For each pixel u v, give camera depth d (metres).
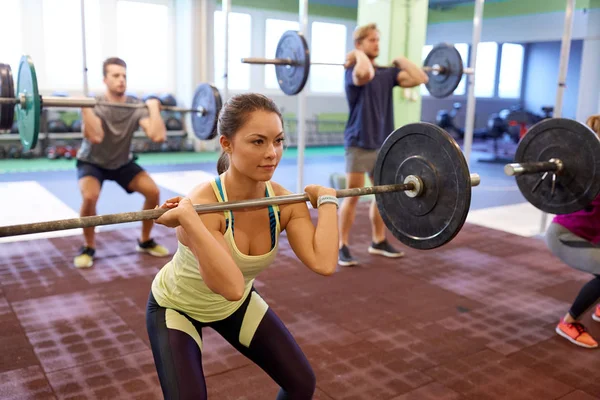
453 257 3.28
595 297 2.09
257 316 1.20
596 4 6.50
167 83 7.93
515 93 11.05
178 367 1.08
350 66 2.94
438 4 9.05
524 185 2.05
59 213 4.14
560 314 2.45
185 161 7.11
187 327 1.17
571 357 2.04
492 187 5.77
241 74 8.45
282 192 1.24
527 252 3.42
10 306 2.38
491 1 8.42
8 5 6.32
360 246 3.44
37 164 6.55
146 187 2.95
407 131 1.37
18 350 1.98
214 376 1.83
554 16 7.55
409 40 4.66
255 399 1.71
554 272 3.04
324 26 9.10
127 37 7.17
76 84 6.80
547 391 1.80
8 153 6.91
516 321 2.36
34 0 6.40
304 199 1.18
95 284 2.67
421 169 1.36
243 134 1.05
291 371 1.17
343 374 1.88
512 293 2.70
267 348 1.18
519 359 2.02
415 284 2.80
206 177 5.93
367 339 2.15
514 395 1.77
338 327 2.26
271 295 2.58
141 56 7.51
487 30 8.62
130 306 2.41
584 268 2.03
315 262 1.12
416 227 1.41
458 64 3.60
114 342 2.06
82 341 2.07
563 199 1.94
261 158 1.06
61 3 6.54
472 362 1.99
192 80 7.70
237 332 1.20
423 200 1.37
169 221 1.02
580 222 2.05
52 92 6.65
